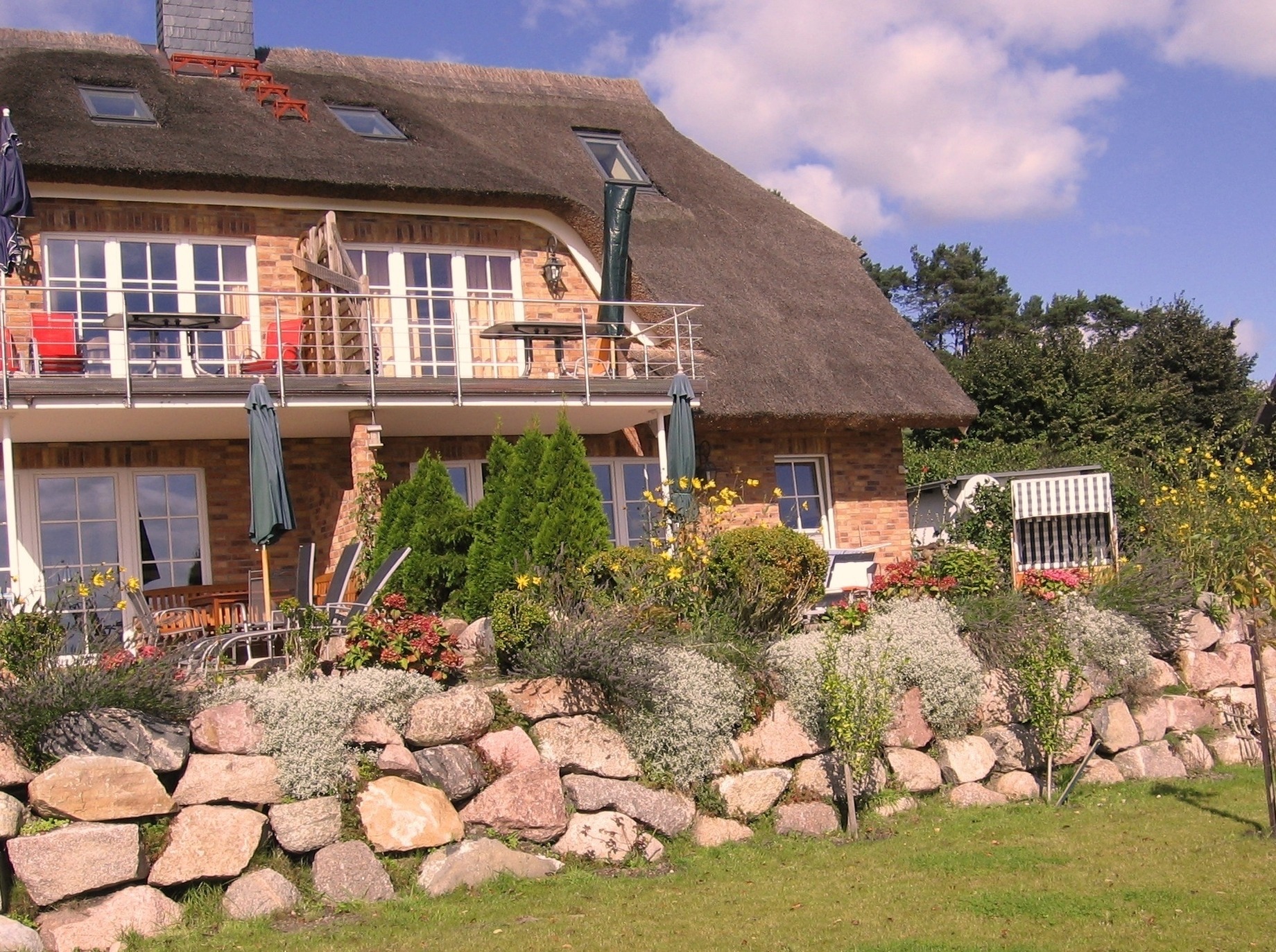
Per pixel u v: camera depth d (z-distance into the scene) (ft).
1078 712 47.50
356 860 32.17
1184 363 129.90
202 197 54.90
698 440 62.54
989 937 28.12
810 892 32.22
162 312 50.85
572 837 35.29
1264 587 37.09
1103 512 59.62
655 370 59.62
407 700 35.58
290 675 36.37
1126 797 43.96
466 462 59.47
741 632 43.29
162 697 32.55
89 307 53.42
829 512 66.28
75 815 30.30
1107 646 49.03
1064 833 38.37
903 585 49.83
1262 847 35.73
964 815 41.11
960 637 46.73
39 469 52.01
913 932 28.58
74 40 72.13
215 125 59.36
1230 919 29.01
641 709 37.78
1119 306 201.16
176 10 72.33
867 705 39.27
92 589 44.37
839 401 61.57
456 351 52.70
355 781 33.78
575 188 67.72
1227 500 63.26
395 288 59.21
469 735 35.53
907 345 68.23
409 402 51.34
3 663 33.76
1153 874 33.14
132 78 62.90
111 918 29.12
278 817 32.22
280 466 45.78
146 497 53.98
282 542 55.98
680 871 34.73
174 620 44.14
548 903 31.45
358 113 68.18
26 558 51.65
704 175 79.20
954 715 44.09
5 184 49.75
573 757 36.45
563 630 38.55
